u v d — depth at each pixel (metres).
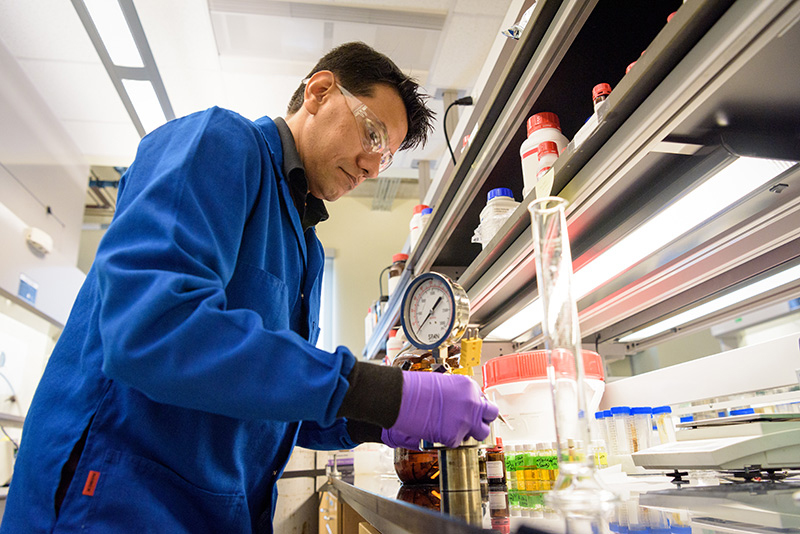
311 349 0.85
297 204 1.37
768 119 1.05
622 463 1.51
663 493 0.96
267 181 1.19
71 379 1.05
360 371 0.87
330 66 1.41
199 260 0.91
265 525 1.25
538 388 1.44
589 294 1.99
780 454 1.07
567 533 0.61
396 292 3.23
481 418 0.98
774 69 0.88
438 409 0.91
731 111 1.02
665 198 1.26
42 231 4.05
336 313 6.69
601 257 1.64
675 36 0.84
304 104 1.39
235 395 0.79
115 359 0.79
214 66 3.80
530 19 1.32
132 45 3.61
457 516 0.78
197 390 0.79
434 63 3.76
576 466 0.77
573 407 0.78
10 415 3.94
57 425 0.99
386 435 1.41
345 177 1.41
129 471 0.95
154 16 3.35
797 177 1.22
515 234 1.56
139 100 4.17
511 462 1.32
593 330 2.47
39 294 4.02
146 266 0.86
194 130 1.08
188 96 4.12
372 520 1.33
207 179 1.01
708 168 1.16
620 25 1.39
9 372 3.99
